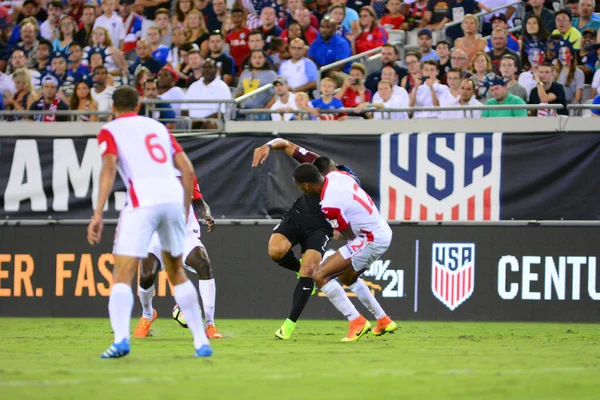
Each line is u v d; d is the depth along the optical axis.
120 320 20.75
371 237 30.00
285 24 56.91
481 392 15.34
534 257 43.31
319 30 55.28
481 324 41.56
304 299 30.45
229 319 45.12
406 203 44.50
